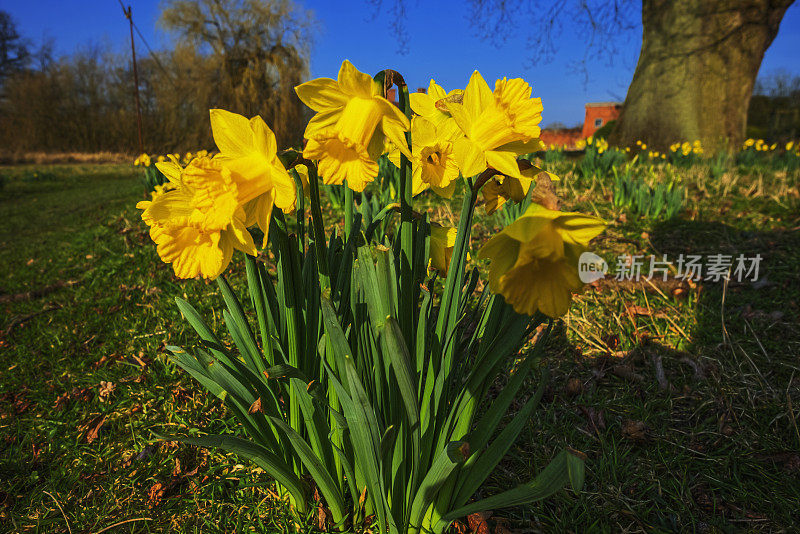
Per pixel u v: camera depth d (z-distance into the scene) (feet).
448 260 1.58
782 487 2.17
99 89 37.17
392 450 1.50
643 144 12.01
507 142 1.17
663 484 2.20
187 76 30.55
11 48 45.14
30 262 6.25
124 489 2.29
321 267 1.49
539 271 1.03
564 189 7.48
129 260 5.57
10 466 2.52
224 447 1.51
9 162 29.60
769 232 5.39
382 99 1.08
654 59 12.64
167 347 1.67
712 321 3.55
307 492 1.90
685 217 6.08
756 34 11.67
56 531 2.10
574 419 2.62
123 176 19.88
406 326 1.47
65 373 3.38
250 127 1.12
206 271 1.18
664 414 2.66
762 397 2.75
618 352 3.19
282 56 28.99
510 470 2.27
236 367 1.64
